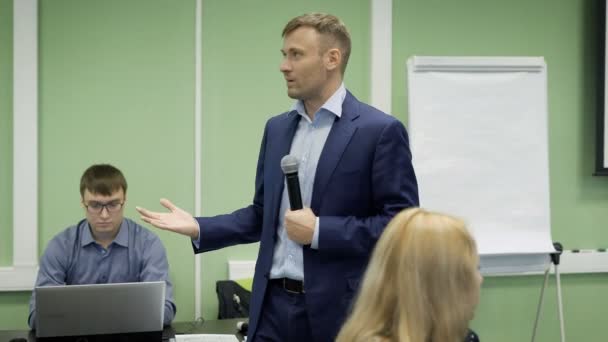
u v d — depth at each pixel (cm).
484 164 327
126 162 322
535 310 358
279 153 172
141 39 321
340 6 339
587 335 365
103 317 197
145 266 262
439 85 325
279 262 167
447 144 324
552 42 359
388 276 105
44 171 315
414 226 104
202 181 329
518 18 356
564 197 362
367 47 342
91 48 317
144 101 322
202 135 328
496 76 330
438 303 100
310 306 157
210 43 327
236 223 182
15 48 304
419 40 347
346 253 155
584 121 363
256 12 331
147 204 324
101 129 319
